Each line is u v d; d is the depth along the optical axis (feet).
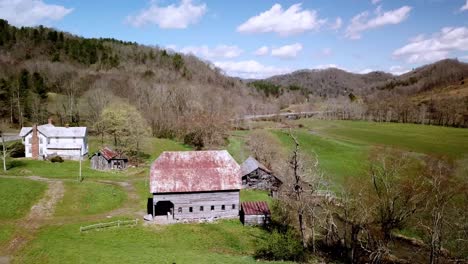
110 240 180.04
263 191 288.51
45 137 344.28
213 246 184.44
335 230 196.44
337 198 233.35
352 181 265.13
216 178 225.35
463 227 163.32
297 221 215.92
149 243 180.55
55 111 510.58
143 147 392.68
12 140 379.76
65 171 298.56
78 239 178.09
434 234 153.07
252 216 213.05
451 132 532.32
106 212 218.79
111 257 152.25
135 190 261.65
